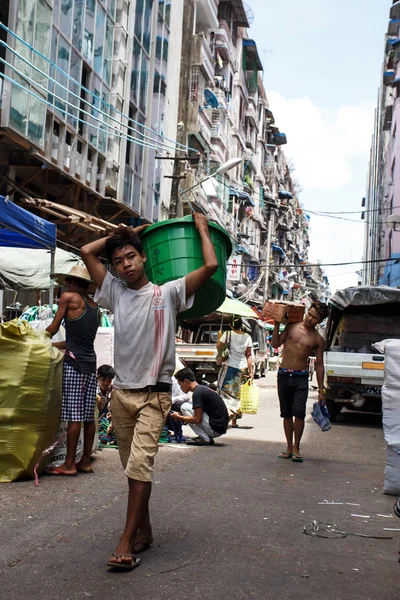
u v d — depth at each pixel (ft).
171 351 14.46
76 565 13.43
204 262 14.66
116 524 16.37
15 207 29.89
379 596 12.51
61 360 22.21
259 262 220.23
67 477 22.09
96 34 69.05
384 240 191.93
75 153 64.34
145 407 14.23
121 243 14.29
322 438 36.50
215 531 16.37
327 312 28.63
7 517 16.76
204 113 133.18
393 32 168.25
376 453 31.71
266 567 13.87
